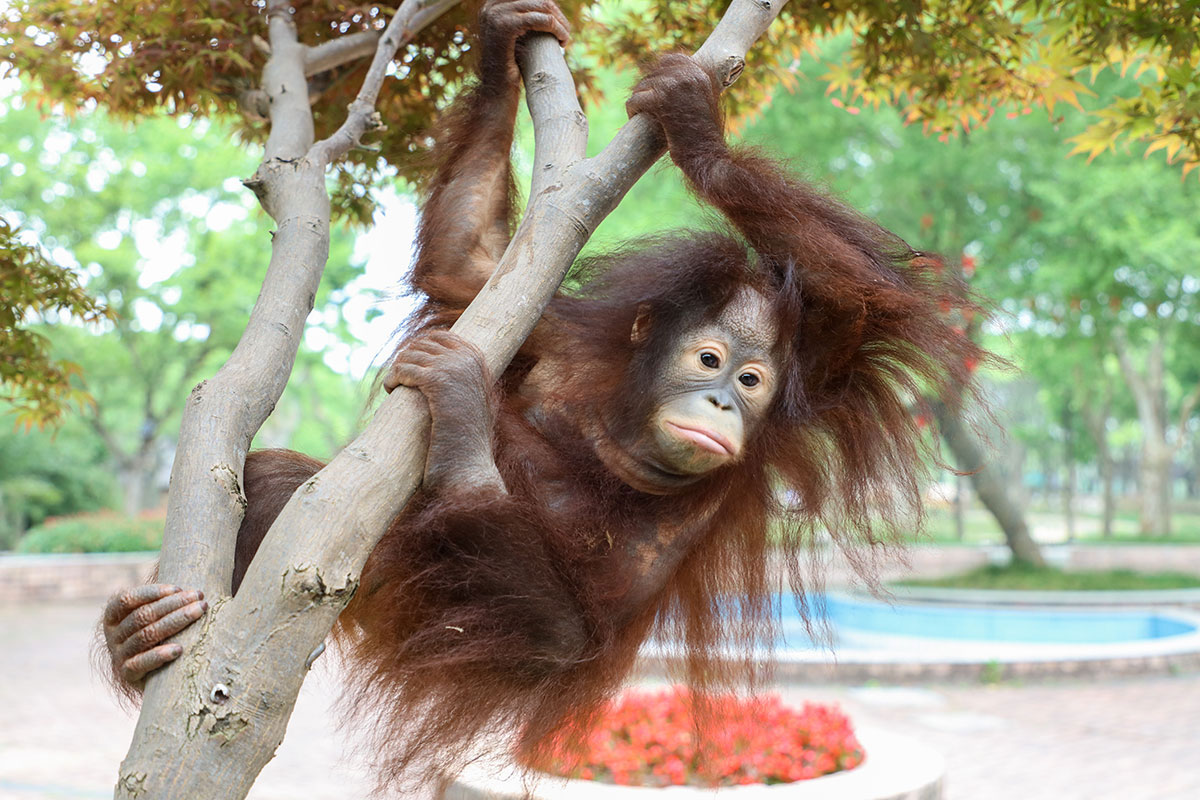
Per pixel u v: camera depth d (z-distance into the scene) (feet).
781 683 35.32
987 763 26.37
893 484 8.29
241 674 5.03
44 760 25.66
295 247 7.35
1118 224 51.62
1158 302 56.18
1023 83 12.66
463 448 6.11
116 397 91.76
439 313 8.66
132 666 5.32
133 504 81.87
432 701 7.36
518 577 6.71
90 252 66.13
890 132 51.96
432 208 9.11
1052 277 52.70
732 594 8.63
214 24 9.87
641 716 17.16
